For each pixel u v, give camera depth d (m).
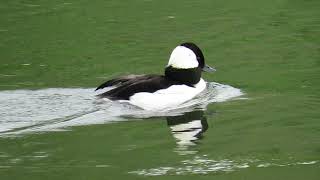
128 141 13.47
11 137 13.68
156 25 22.28
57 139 13.53
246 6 24.20
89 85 17.25
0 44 21.11
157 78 16.47
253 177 11.75
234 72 18.19
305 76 17.58
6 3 25.38
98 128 14.18
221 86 17.14
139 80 16.33
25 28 22.53
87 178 11.73
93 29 22.16
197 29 21.75
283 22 22.25
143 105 15.62
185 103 15.96
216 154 12.77
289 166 12.12
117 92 15.98
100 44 20.75
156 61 19.11
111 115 15.04
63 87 17.11
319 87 16.70
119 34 21.50
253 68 18.33
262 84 17.14
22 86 17.25
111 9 24.22
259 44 20.22
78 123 14.48
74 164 12.34
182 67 16.69
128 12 23.81
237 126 14.30
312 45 20.02
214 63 18.89
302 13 23.14
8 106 15.54
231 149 13.01
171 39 20.84
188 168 12.19
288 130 13.95
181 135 13.80
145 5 24.67
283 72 17.97
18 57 19.89
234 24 22.12
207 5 24.52
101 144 13.27
